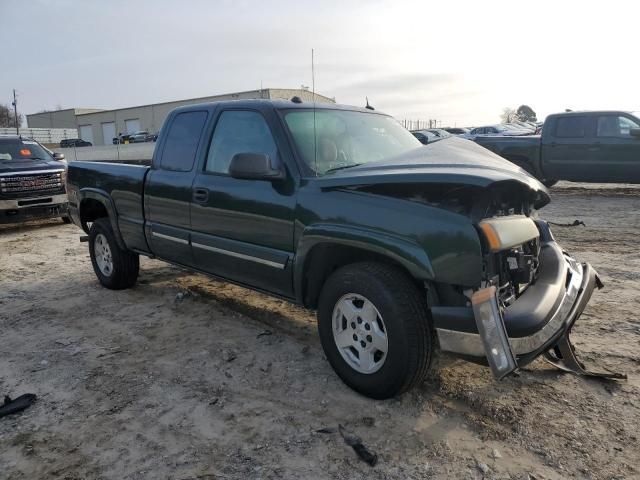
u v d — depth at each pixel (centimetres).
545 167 1246
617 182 1171
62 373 391
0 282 649
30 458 291
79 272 687
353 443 293
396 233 308
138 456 290
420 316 307
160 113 5494
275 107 398
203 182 437
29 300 573
